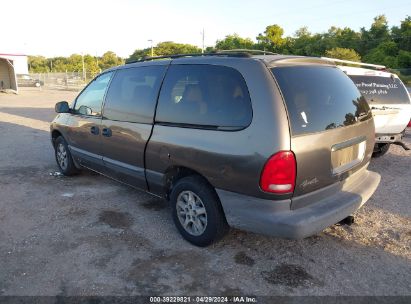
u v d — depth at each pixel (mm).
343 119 3359
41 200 4863
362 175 3869
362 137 3648
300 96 3051
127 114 4188
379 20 60625
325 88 3330
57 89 37969
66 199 4898
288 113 2893
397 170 6285
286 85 3016
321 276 3156
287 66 3182
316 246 3654
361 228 4047
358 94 3824
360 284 3045
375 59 49625
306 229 2928
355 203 3367
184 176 3676
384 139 6258
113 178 4746
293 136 2865
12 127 11414
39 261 3354
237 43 62562
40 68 88875
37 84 40125
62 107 5461
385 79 6352
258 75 3021
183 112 3531
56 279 3082
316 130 3041
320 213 3051
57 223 4156
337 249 3600
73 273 3168
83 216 4352
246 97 3045
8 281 3049
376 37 58844
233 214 3180
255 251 3553
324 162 3117
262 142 2875
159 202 4797
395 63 46125
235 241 3734
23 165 6652
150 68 4039
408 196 5031
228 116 3141
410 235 3898
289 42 62562
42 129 11070
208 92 3350
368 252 3549
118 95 4402
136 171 4137
